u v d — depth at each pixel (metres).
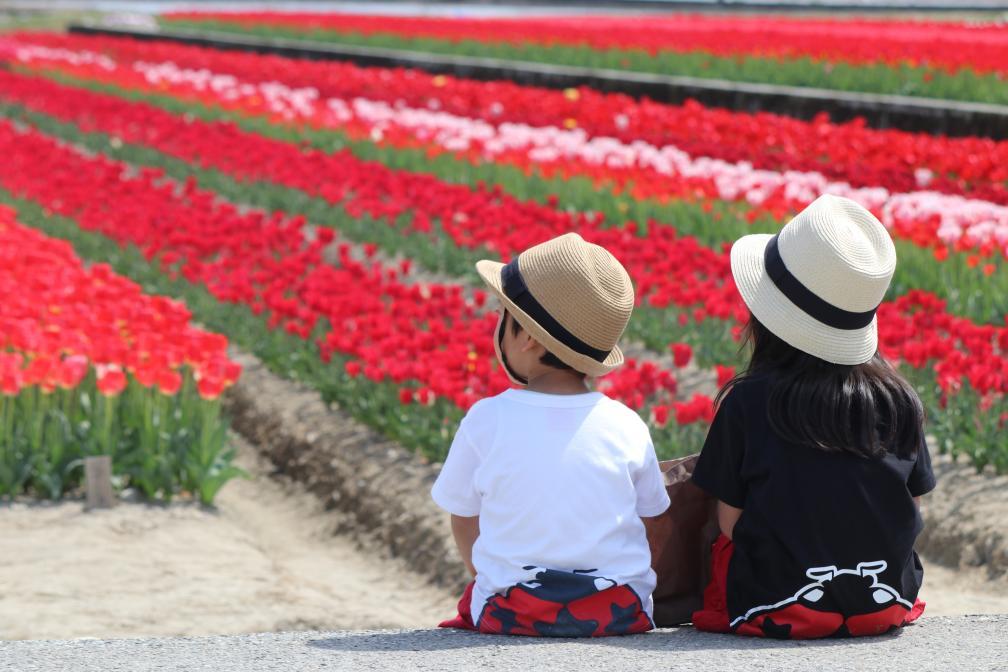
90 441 10.48
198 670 4.26
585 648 4.47
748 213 16.12
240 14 60.78
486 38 43.84
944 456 10.33
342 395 12.23
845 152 20.80
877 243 4.84
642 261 14.47
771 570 4.81
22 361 11.25
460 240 16.08
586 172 20.53
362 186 19.77
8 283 12.66
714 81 29.66
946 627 5.06
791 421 4.74
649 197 18.44
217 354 10.60
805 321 4.79
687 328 13.28
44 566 8.84
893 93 27.77
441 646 4.57
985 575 8.88
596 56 37.06
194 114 29.98
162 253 17.39
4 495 10.27
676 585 5.41
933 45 32.53
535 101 28.12
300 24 52.91
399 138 24.39
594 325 4.68
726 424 4.93
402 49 44.03
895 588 4.82
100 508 10.11
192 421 11.01
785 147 22.38
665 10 73.00
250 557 9.52
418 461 11.05
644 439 4.92
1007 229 14.41
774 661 4.31
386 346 11.38
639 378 10.29
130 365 10.33
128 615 8.08
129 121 28.22
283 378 13.66
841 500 4.72
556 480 4.72
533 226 16.95
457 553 9.55
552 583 4.70
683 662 4.27
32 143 24.45
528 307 4.72
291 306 13.07
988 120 22.56
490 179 21.11
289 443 12.23
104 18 67.56
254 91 31.62
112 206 19.78
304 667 4.27
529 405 4.81
